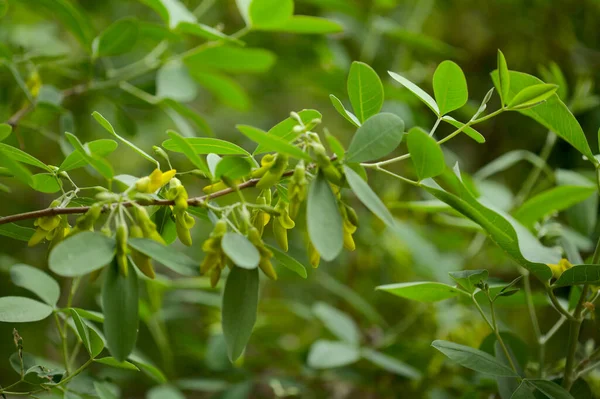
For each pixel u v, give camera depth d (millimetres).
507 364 1121
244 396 1520
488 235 1102
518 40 2299
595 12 2236
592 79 2125
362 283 1972
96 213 1000
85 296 1893
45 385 1124
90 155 1012
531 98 1054
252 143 2354
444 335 1557
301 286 2080
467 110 1928
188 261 1002
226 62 1646
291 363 1655
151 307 1663
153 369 1194
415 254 1638
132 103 1566
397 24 2328
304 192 1006
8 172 1086
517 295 1262
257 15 1513
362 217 1991
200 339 1806
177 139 1006
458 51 2139
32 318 1115
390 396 1525
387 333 1741
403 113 1818
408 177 2127
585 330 1880
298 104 2592
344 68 2021
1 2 1328
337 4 1912
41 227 1044
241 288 995
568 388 1126
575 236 1387
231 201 2021
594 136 1940
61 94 1499
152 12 2234
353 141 1012
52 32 2023
